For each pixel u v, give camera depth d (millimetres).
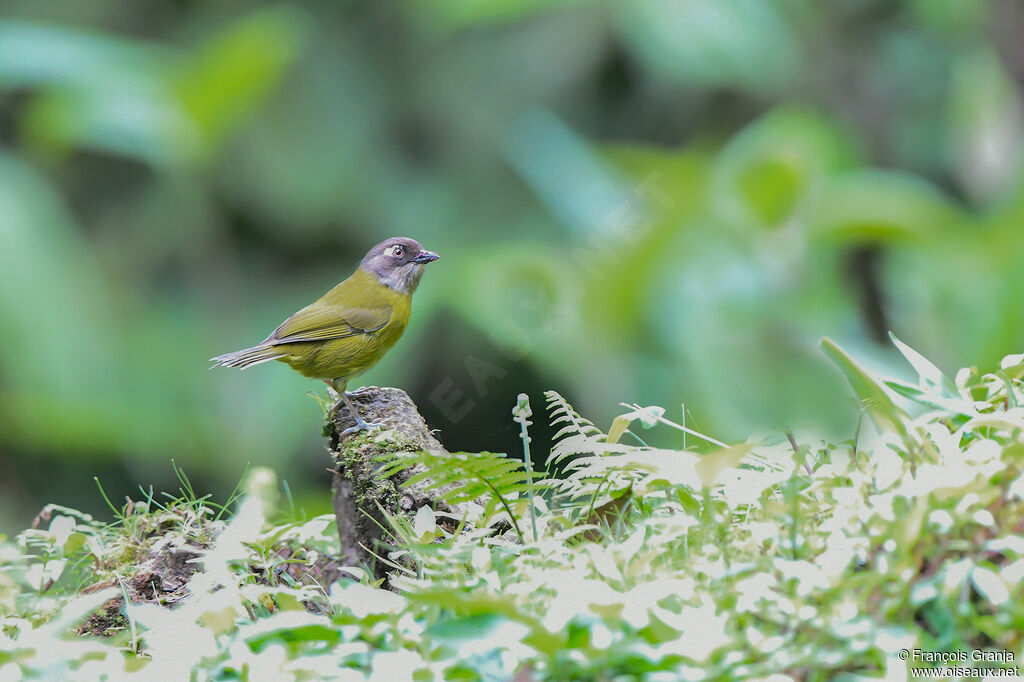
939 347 13617
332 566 5719
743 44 18828
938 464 4301
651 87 19969
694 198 13984
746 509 4965
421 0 19500
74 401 15664
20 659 4066
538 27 20062
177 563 5977
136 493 16922
